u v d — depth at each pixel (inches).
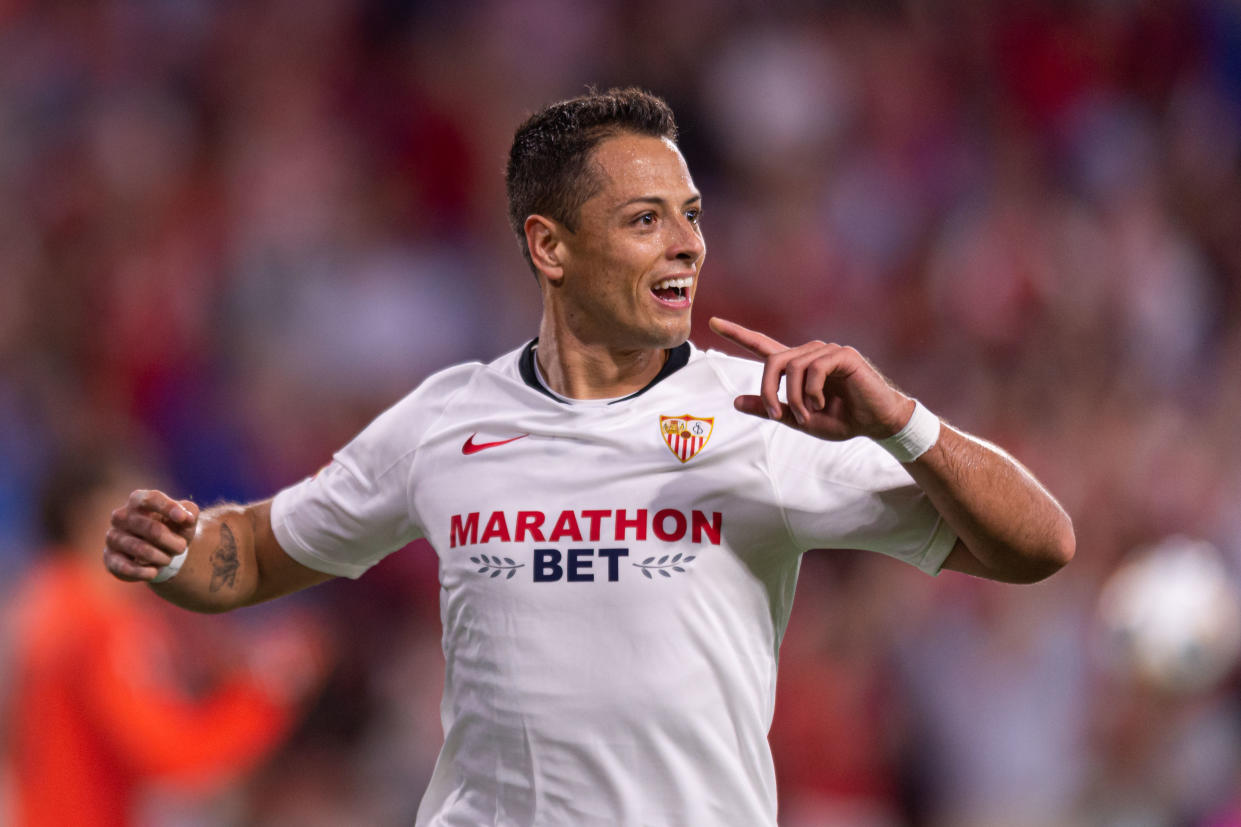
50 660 716.0
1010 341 1504.7
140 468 1363.2
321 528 459.8
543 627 403.9
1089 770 846.5
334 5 1720.0
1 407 1380.4
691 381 422.3
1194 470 1348.4
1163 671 780.6
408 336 1496.1
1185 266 1616.6
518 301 1552.7
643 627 397.7
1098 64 1733.5
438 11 1717.5
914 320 1533.0
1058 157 1673.2
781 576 413.7
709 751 398.6
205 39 1697.8
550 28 1708.9
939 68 1712.6
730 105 1654.8
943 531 401.4
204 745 724.0
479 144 1654.8
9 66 1669.5
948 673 1116.5
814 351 367.2
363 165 1648.6
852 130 1670.8
